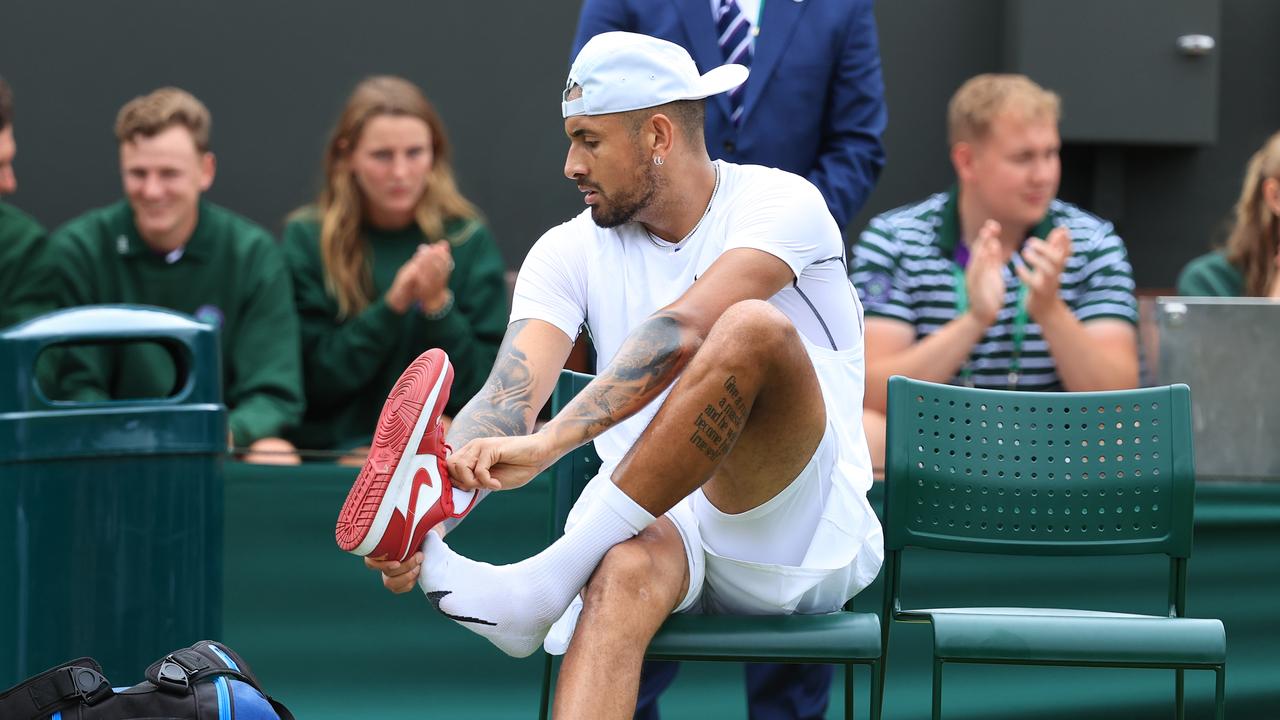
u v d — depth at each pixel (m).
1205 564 11.34
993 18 24.09
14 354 9.29
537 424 15.05
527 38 23.69
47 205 22.95
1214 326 13.08
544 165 23.89
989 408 9.96
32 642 9.37
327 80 23.34
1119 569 11.30
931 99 24.08
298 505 11.34
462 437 8.61
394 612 10.55
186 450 9.64
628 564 8.08
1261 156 16.94
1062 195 24.62
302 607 10.66
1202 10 23.70
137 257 16.23
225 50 23.11
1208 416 13.05
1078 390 14.90
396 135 16.36
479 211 23.77
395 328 16.06
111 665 9.49
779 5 12.49
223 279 16.22
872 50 12.77
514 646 8.20
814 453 8.55
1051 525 9.88
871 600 11.09
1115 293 15.45
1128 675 10.79
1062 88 23.70
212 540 9.83
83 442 9.38
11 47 22.70
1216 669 8.51
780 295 9.05
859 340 9.37
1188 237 24.78
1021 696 10.84
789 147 12.52
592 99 8.70
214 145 23.17
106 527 9.47
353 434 16.50
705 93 8.85
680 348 8.42
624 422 9.20
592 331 9.38
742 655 8.25
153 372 15.38
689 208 8.96
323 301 16.59
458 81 23.61
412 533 7.88
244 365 16.00
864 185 12.67
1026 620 8.54
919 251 15.36
